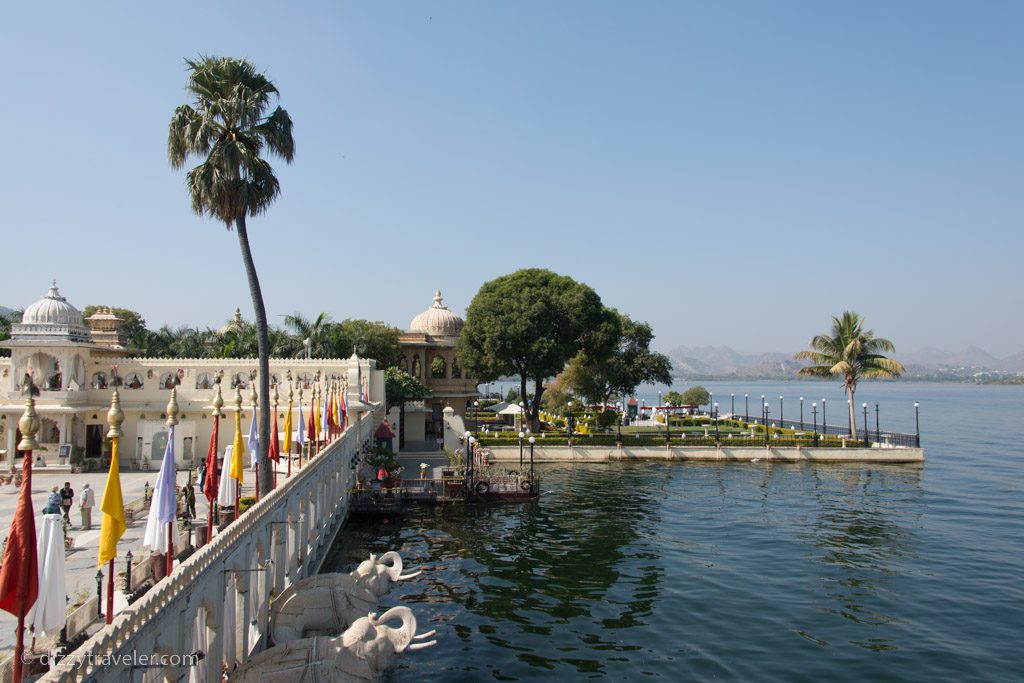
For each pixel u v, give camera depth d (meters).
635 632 23.75
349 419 44.34
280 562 21.86
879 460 66.38
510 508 44.03
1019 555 33.44
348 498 40.84
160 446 40.84
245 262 29.75
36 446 9.84
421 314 90.81
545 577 29.94
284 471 38.22
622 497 47.78
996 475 59.09
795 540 36.16
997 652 22.17
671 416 106.69
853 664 21.22
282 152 30.73
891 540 36.19
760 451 66.56
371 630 18.92
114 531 11.19
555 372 72.62
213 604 14.59
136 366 42.97
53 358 41.91
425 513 42.56
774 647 22.50
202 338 68.25
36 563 9.73
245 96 28.64
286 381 45.38
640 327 95.50
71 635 13.58
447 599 27.17
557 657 21.69
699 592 27.92
